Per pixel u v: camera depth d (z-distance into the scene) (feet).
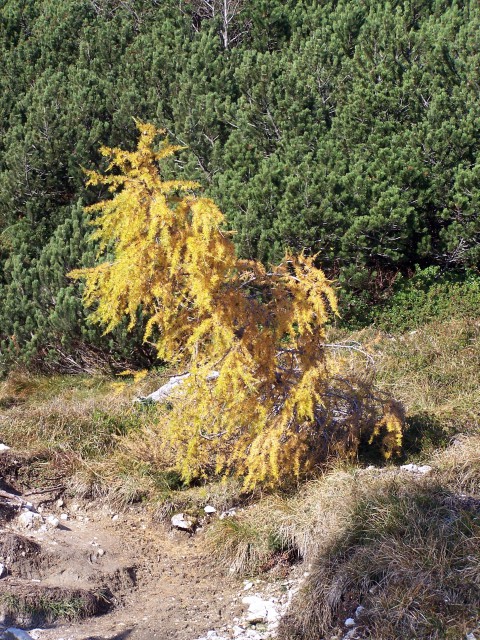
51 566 17.49
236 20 52.29
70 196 39.78
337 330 30.07
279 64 42.22
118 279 17.25
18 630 14.49
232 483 20.80
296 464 19.19
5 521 19.12
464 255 31.99
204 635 15.71
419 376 25.50
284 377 19.02
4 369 32.50
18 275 33.91
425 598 14.67
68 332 31.17
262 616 16.29
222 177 34.45
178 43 47.06
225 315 17.35
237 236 31.53
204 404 18.25
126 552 18.97
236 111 39.73
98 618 16.34
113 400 26.94
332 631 15.37
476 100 35.24
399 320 30.17
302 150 35.12
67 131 39.91
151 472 21.75
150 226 16.46
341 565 16.22
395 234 32.17
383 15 41.73
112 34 49.75
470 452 19.57
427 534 16.12
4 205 39.27
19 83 48.91
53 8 54.49
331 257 31.68
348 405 20.81
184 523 19.90
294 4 51.47
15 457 21.99
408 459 20.65
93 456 22.88
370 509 17.31
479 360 26.11
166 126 41.37
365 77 37.78
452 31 40.60
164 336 18.89
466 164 32.91
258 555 18.19
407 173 32.48
